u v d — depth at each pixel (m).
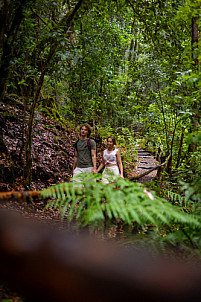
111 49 10.16
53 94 9.96
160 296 0.88
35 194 1.16
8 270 0.97
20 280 0.94
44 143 7.56
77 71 8.22
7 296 0.92
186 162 5.27
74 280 0.90
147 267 0.97
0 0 2.19
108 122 12.97
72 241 1.11
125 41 11.21
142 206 1.13
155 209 1.10
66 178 6.85
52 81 7.66
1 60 2.79
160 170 3.76
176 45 6.00
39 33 4.80
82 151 4.17
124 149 10.80
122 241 1.12
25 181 5.31
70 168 7.55
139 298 0.87
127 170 9.75
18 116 7.24
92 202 1.15
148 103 8.37
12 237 1.08
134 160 11.59
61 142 8.50
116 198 1.16
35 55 5.54
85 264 0.97
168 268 0.98
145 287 0.91
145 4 5.66
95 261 0.99
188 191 1.47
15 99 7.79
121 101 12.53
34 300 0.87
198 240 1.14
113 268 0.96
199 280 0.95
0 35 2.30
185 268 0.98
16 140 6.54
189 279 0.94
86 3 4.98
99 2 5.64
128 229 1.34
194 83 2.93
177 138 7.36
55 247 1.04
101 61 8.73
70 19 4.64
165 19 5.69
